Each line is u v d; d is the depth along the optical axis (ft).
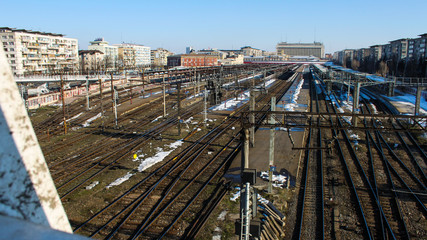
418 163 70.44
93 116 121.60
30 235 2.93
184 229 42.73
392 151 77.66
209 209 48.11
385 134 94.73
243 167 57.21
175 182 57.11
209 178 60.23
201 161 70.18
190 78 225.56
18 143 3.90
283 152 75.87
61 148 80.53
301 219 45.21
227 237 40.88
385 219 45.34
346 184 58.18
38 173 4.10
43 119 117.70
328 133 95.30
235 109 137.08
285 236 42.04
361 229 43.06
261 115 121.80
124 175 61.82
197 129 100.27
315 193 54.29
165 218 45.37
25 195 3.85
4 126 3.76
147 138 88.89
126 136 92.02
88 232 41.37
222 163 69.00
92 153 74.95
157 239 40.04
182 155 74.28
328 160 71.10
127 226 43.21
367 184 58.08
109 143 84.38
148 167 65.67
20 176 3.84
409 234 41.98
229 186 55.52
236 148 78.59
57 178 59.21
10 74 4.03
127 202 50.14
